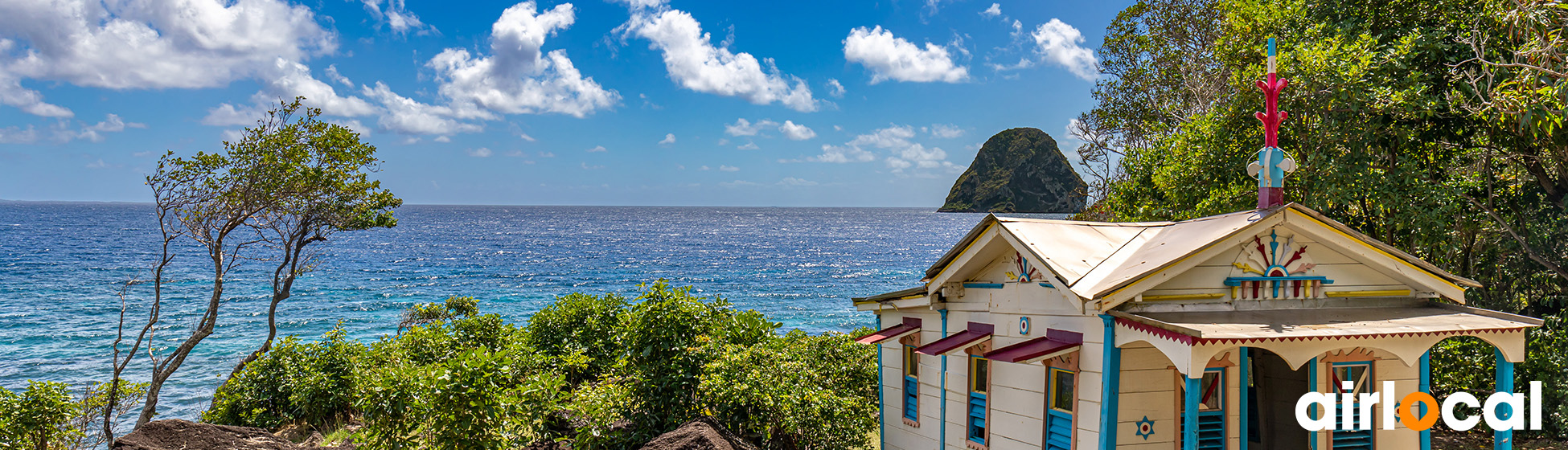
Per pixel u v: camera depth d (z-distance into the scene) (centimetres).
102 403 1755
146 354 4356
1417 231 1598
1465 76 1620
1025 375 1175
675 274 9931
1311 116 1717
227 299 6738
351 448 1473
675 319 1402
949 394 1348
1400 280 1120
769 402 1299
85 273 8638
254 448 1424
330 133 2267
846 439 1393
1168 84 3431
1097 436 1034
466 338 2072
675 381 1357
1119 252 1172
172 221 2098
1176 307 1021
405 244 15000
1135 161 2491
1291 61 1709
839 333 1948
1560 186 1694
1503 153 1720
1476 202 1695
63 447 1436
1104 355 1020
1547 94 1335
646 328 1410
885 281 9362
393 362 1593
